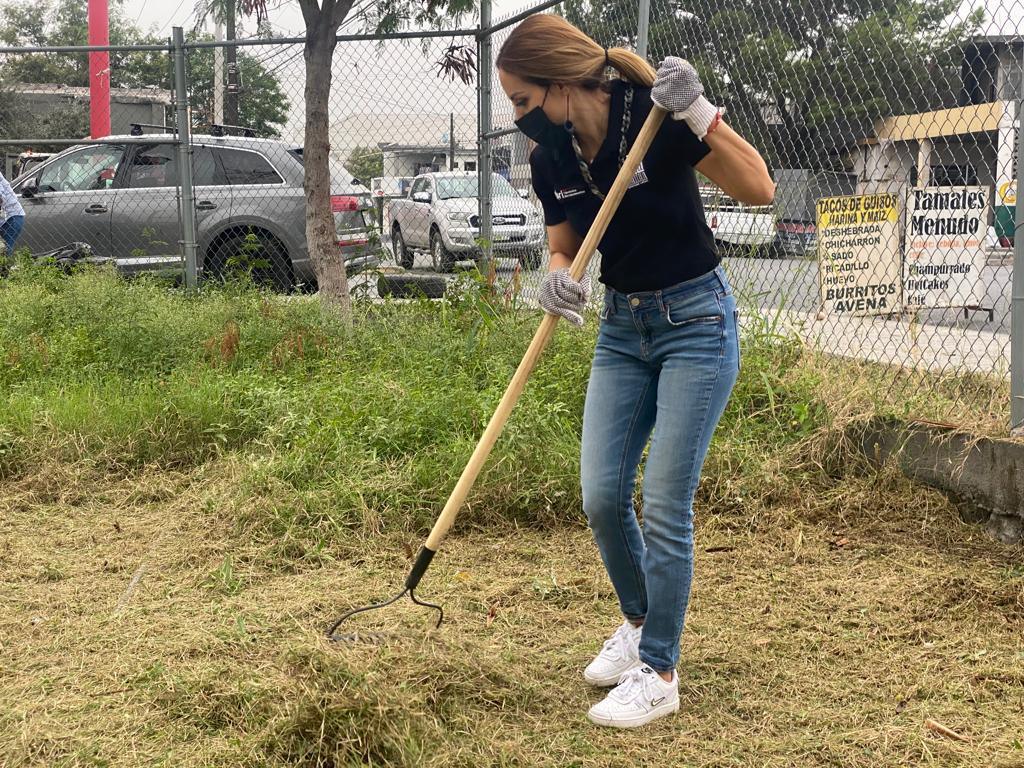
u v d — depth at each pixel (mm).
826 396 5039
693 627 3549
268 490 4727
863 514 4434
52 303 8133
